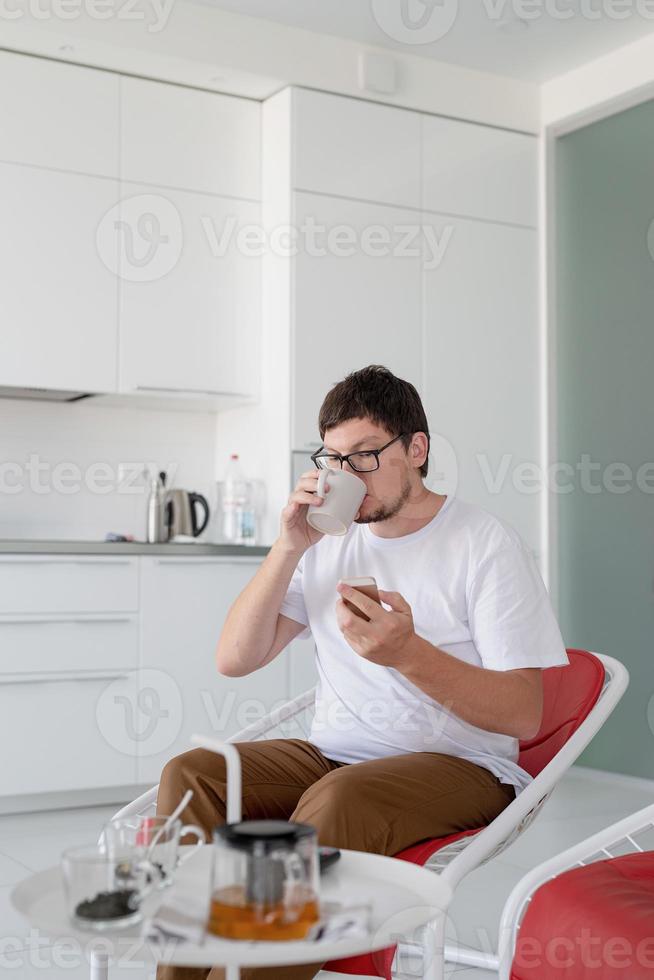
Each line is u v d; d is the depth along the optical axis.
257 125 4.10
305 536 1.69
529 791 1.52
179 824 1.04
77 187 3.76
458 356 4.29
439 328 4.25
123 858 0.95
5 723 3.40
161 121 3.91
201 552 3.71
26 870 2.80
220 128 4.02
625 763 4.13
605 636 4.27
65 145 3.75
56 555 3.47
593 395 4.34
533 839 3.21
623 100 4.22
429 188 4.25
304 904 0.90
